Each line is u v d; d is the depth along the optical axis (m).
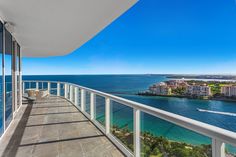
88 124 4.23
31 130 3.75
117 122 3.08
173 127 1.68
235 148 1.01
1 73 3.39
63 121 4.48
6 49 3.96
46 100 8.03
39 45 6.00
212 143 1.16
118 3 2.66
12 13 3.06
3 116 3.43
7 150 2.79
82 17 3.26
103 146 2.97
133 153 2.48
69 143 3.08
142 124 2.30
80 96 5.98
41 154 2.66
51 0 2.57
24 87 9.34
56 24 3.69
